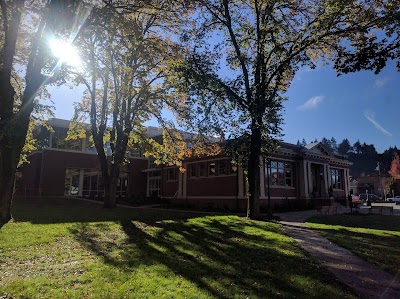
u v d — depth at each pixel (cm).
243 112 1847
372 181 8969
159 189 3994
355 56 1142
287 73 2009
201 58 1858
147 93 2338
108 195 2459
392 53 1098
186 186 3400
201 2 1780
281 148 3011
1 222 1228
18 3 1127
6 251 912
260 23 2008
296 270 749
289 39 1931
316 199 3253
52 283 632
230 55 2127
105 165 2469
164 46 1695
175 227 1469
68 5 1183
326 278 692
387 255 945
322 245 1091
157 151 2631
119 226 1455
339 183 4016
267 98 1844
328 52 1997
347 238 1237
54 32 1195
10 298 558
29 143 2247
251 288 614
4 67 1159
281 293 588
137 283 628
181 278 668
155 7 1448
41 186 3434
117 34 1399
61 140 3609
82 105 2650
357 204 3478
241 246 1027
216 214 2272
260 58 1902
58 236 1145
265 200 2825
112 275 682
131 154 4209
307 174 3253
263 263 811
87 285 622
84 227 1373
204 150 2503
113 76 2222
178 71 1852
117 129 2450
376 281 685
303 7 1891
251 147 1900
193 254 901
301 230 1466
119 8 1397
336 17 1705
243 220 1791
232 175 2916
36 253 897
